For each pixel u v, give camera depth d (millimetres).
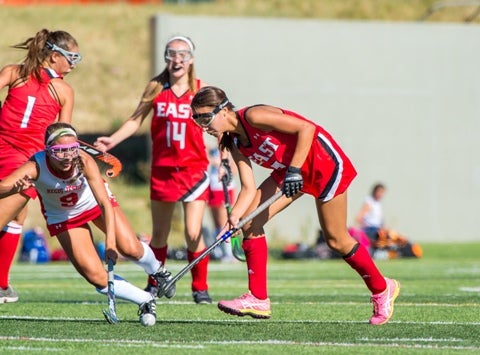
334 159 22328
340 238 23234
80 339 20922
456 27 73000
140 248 24484
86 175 22328
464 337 21484
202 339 21000
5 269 27406
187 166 30344
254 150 22516
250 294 23203
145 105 30797
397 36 71562
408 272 48250
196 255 30203
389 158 71750
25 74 26172
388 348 19656
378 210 62438
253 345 20031
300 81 69438
